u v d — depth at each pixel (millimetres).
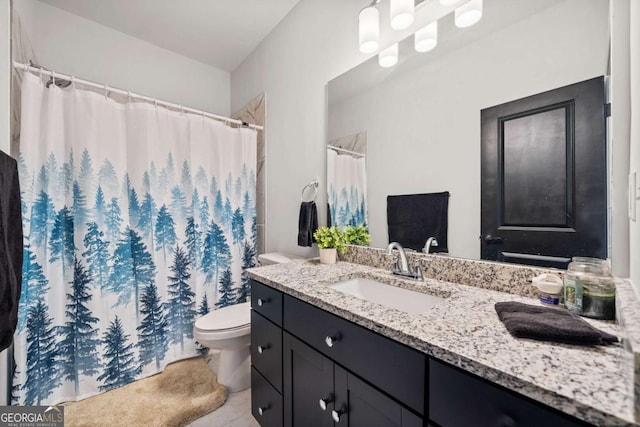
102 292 1633
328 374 902
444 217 1144
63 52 2033
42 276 1464
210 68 2795
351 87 1523
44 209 1466
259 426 1374
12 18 1291
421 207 1221
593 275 726
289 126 2031
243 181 2297
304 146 1885
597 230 785
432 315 763
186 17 2094
